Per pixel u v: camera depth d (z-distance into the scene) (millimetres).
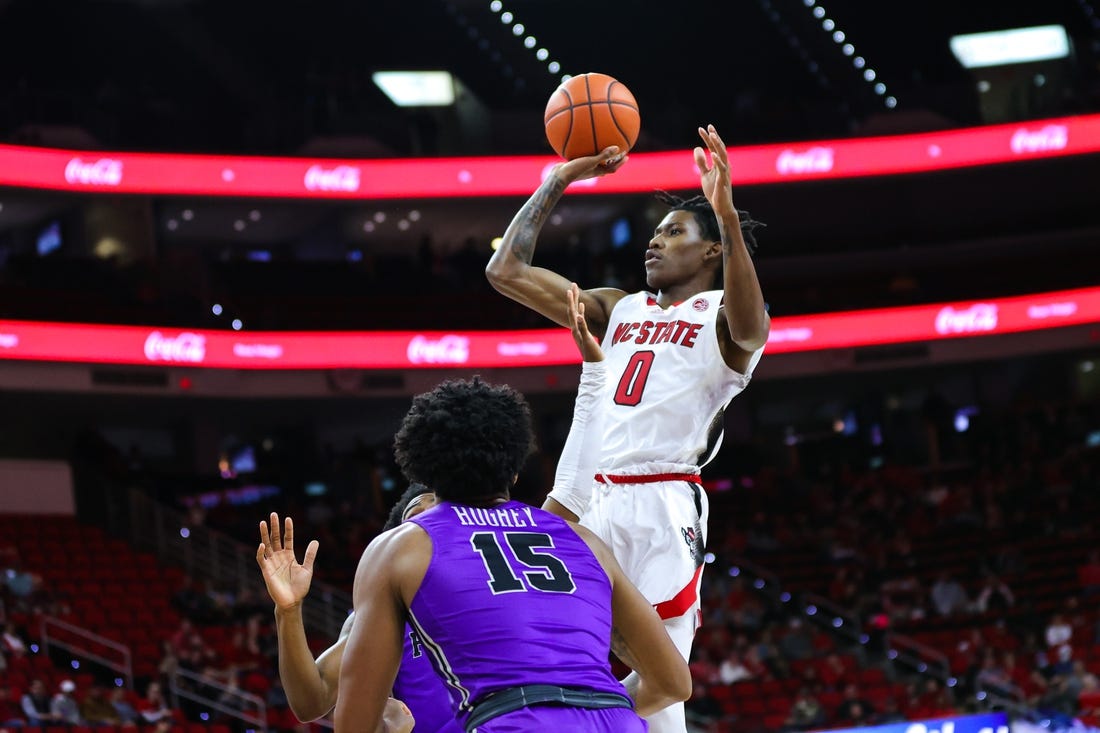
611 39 43156
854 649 27625
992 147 36688
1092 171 39688
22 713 19719
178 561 29453
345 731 4031
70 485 31969
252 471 36625
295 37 42000
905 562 31125
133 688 22578
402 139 39312
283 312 35594
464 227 41562
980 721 18953
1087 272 36844
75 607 25234
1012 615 27953
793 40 42375
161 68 41531
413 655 4656
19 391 32031
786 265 40156
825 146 36844
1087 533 31719
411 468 4305
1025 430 36281
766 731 22750
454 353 35125
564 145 5832
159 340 32625
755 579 30781
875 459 37719
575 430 5035
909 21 41094
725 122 41438
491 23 42562
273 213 39469
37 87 41062
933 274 38375
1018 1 40656
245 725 21703
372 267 38656
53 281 34031
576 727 3877
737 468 36969
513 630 3953
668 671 4367
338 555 30531
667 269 5879
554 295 5871
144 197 35312
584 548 4266
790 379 37906
